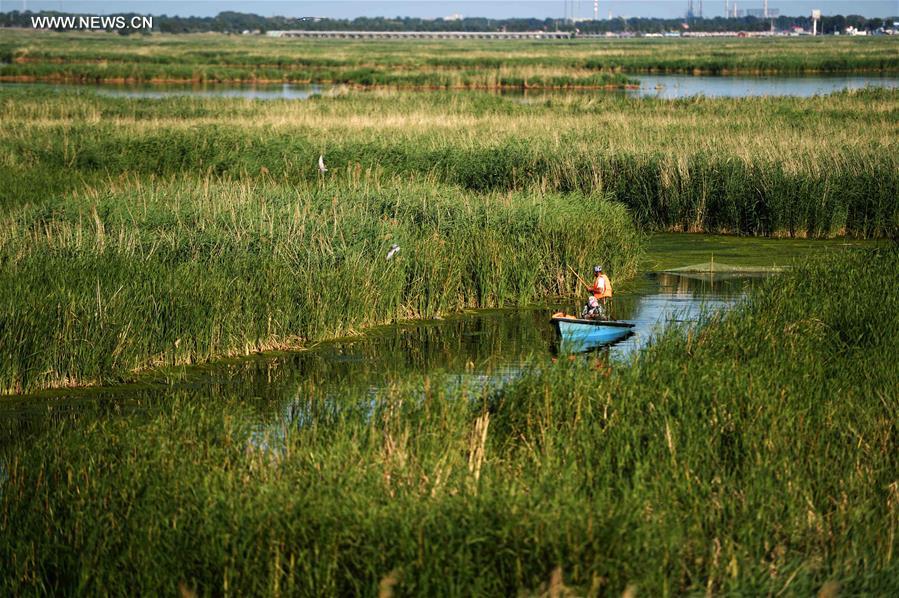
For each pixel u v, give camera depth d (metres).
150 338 26.78
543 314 33.31
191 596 13.20
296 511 14.78
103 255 29.66
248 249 32.16
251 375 26.41
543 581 13.38
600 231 36.94
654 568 13.62
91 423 20.02
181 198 39.06
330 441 17.73
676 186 47.44
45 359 24.89
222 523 14.70
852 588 13.75
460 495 15.08
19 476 17.70
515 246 35.38
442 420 18.80
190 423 19.14
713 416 18.83
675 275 38.44
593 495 15.86
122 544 14.91
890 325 25.11
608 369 21.33
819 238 45.12
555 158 50.94
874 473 16.98
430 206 39.00
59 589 14.62
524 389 20.44
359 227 34.59
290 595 13.50
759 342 24.03
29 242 31.08
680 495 16.16
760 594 13.47
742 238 45.44
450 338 30.20
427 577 13.27
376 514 14.56
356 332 30.88
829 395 20.42
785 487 16.28
